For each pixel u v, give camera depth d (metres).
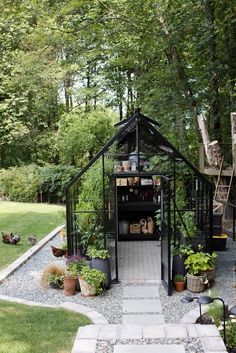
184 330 4.78
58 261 9.38
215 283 7.73
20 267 8.94
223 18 13.03
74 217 8.23
